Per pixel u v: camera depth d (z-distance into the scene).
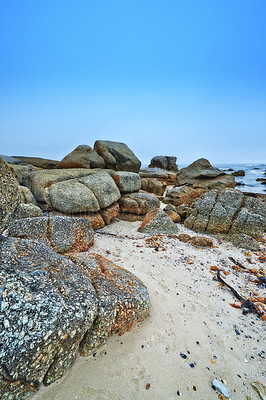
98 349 2.70
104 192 8.46
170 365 2.63
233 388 2.42
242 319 3.56
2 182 5.21
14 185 5.99
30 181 8.36
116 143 13.52
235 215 7.72
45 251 3.43
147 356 2.71
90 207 7.81
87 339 2.60
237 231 7.49
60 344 2.20
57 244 5.09
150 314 3.46
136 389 2.32
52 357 2.17
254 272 5.14
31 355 1.99
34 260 3.04
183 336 3.09
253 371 2.65
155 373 2.51
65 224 5.51
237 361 2.77
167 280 4.55
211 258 5.85
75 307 2.42
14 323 2.05
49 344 2.10
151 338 2.99
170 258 5.62
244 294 4.28
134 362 2.61
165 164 37.41
